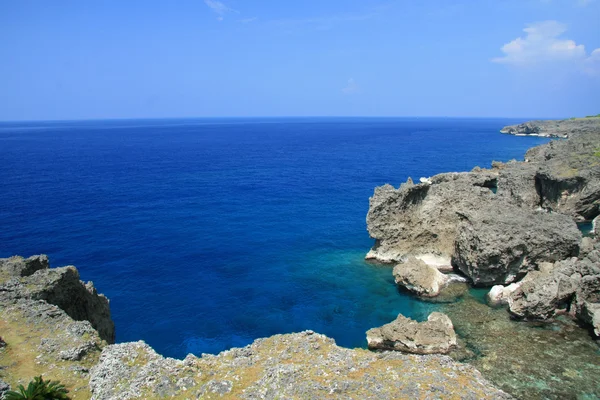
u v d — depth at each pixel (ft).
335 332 134.41
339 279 171.42
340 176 408.46
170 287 165.37
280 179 392.06
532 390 97.76
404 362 87.04
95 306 130.52
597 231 176.65
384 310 146.20
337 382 76.02
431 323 118.42
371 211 184.14
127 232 228.02
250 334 134.82
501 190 265.95
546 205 247.29
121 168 456.04
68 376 87.71
